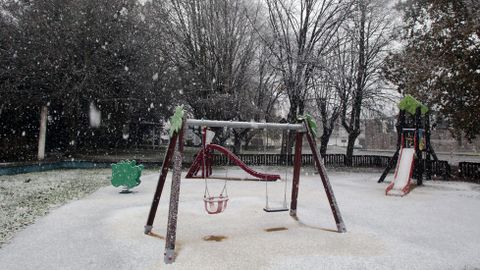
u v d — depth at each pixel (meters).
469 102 17.06
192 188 12.52
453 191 12.73
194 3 22.19
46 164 17.52
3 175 14.77
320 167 6.85
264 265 4.79
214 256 5.14
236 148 24.80
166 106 25.70
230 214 8.05
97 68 21.22
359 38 24.33
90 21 21.09
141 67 23.16
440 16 18.23
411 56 19.28
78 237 6.07
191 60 22.38
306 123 7.05
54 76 20.00
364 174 19.17
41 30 20.09
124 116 26.95
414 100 14.61
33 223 7.04
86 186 12.54
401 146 14.82
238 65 23.30
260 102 26.14
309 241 5.93
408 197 11.23
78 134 25.92
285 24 23.75
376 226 7.19
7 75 19.41
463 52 16.50
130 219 7.43
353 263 4.91
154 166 20.69
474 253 5.46
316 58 22.12
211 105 20.33
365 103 24.72
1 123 23.03
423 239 6.26
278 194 11.30
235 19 22.86
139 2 24.58
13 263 4.84
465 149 45.28
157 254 5.23
